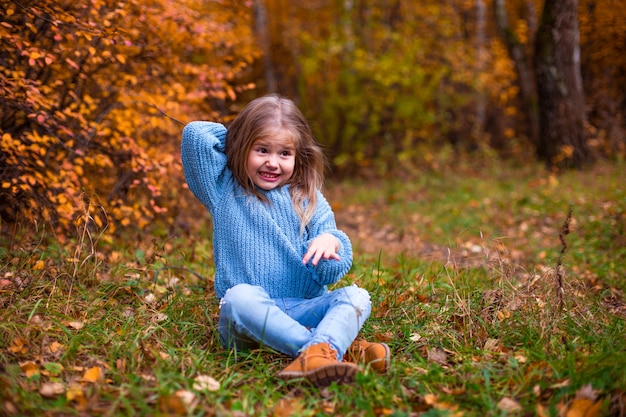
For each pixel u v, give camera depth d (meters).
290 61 12.37
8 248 3.66
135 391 2.11
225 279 2.66
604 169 9.23
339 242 2.62
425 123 11.25
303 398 2.24
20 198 3.98
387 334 2.92
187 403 2.06
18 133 4.16
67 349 2.45
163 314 2.99
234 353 2.58
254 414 2.12
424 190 9.39
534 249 5.20
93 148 4.54
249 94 10.66
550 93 9.99
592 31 11.95
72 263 3.40
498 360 2.56
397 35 10.65
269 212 2.68
